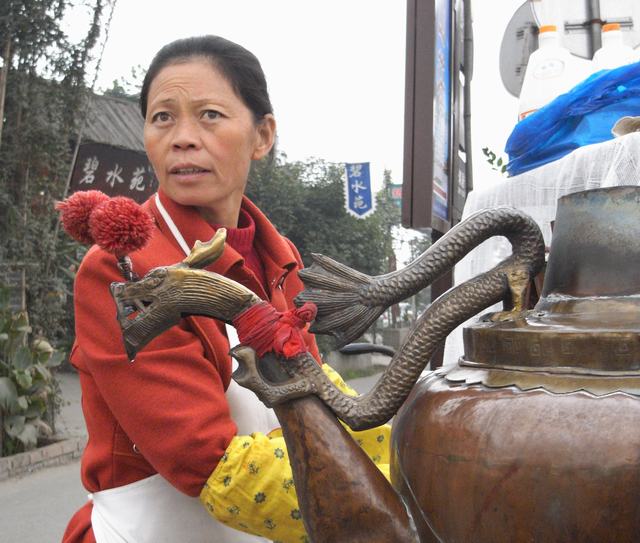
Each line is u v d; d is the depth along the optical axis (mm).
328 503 716
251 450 1029
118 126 10289
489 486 632
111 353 1094
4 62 6070
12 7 5980
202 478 1059
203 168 1239
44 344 6078
